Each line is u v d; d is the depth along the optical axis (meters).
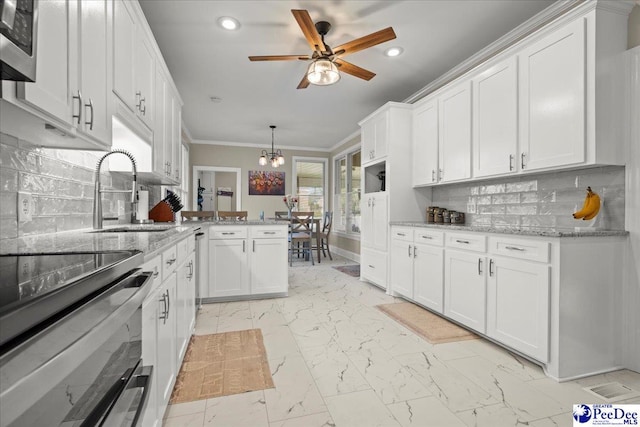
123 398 0.77
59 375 0.46
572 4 2.27
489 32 2.74
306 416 1.52
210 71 3.51
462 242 2.55
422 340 2.40
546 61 2.12
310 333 2.54
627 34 1.93
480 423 1.47
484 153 2.66
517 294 2.06
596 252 1.89
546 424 1.46
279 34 2.79
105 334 0.60
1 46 0.66
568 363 1.84
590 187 2.14
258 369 1.96
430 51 3.06
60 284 0.50
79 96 1.17
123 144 2.20
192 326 2.44
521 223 2.68
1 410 0.35
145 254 1.03
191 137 6.62
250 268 3.43
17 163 1.32
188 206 6.51
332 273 4.92
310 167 7.78
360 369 1.96
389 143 3.69
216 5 2.39
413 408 1.58
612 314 1.93
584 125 1.89
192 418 1.50
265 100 4.43
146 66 2.13
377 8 2.43
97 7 1.35
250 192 7.21
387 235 3.71
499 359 2.10
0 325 0.35
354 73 2.83
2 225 1.24
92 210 2.03
